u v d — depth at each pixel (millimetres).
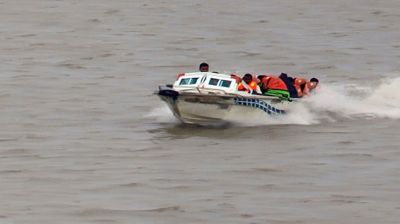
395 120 113188
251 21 180750
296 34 170250
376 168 95750
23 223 81625
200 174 94125
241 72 144375
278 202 86438
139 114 116875
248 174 94125
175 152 101250
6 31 171750
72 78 136625
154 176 93500
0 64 146125
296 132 108062
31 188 90250
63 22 180000
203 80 108812
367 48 159250
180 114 109000
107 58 150375
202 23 178750
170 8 192625
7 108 120188
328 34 170625
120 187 90438
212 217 82938
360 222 82000
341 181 91938
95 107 120500
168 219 82500
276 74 143250
